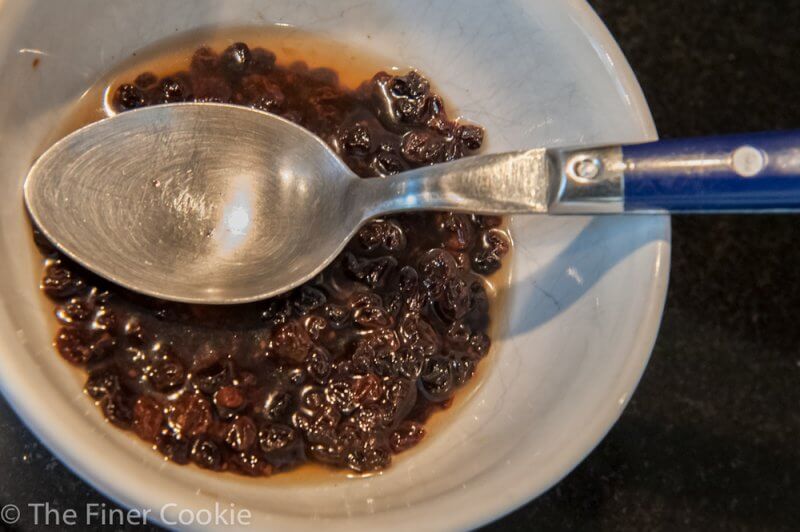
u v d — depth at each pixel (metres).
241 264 0.25
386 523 0.22
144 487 0.21
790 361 0.28
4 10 0.23
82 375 0.24
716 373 0.28
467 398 0.26
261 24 0.27
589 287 0.25
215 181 0.25
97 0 0.25
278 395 0.25
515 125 0.27
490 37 0.26
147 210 0.24
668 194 0.22
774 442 0.28
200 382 0.24
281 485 0.24
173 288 0.24
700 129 0.30
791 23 0.30
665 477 0.27
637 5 0.30
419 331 0.26
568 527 0.27
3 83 0.23
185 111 0.25
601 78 0.25
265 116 0.25
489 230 0.27
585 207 0.22
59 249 0.24
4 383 0.21
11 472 0.25
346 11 0.27
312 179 0.25
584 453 0.23
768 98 0.30
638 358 0.23
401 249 0.26
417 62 0.28
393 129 0.27
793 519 0.27
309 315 0.25
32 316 0.23
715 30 0.30
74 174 0.24
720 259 0.29
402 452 0.25
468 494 0.22
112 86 0.26
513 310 0.27
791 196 0.22
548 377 0.25
